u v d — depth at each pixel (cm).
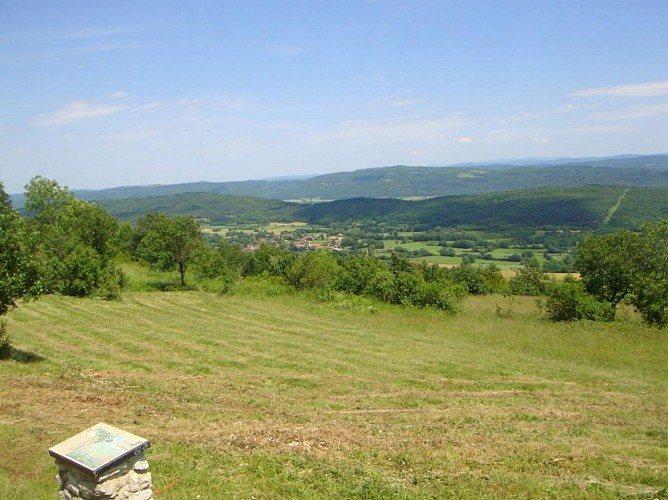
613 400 1417
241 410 1243
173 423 1117
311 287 3547
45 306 2834
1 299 1570
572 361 1906
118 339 2100
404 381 1587
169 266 3666
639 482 855
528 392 1495
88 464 575
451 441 1036
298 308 3025
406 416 1227
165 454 921
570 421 1209
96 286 3266
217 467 881
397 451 969
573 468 905
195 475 839
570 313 2650
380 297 3158
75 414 1144
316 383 1538
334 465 899
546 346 2098
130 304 3033
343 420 1183
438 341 2230
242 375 1617
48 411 1158
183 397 1330
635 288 2531
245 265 4794
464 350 2061
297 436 1037
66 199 4350
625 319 2631
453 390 1502
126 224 5678
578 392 1499
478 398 1415
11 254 1580
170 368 1684
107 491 577
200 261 3900
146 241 3716
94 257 3306
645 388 1551
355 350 2017
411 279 3094
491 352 2034
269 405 1291
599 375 1691
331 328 2477
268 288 3538
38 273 1662
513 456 955
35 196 4278
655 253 2673
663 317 2452
